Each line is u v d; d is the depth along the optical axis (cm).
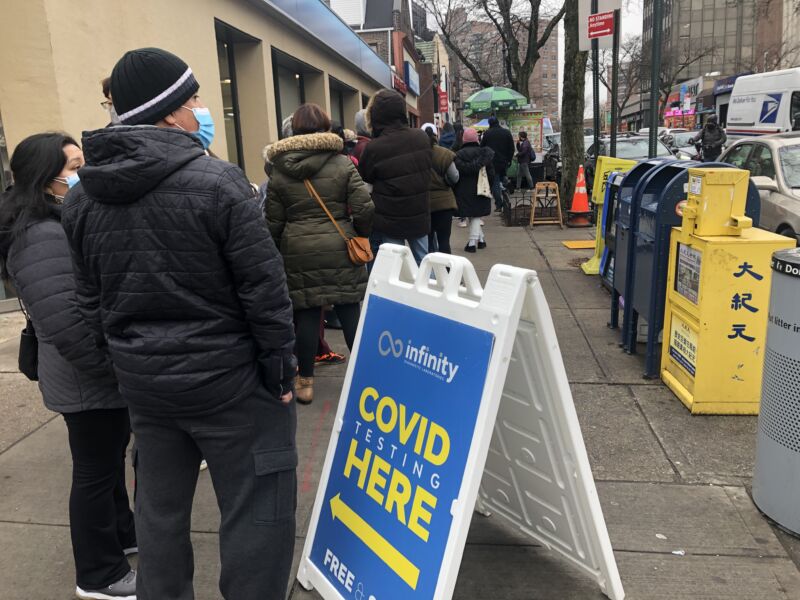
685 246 402
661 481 323
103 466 237
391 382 228
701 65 7531
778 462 279
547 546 253
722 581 251
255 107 1017
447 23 2738
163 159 170
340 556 229
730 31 7338
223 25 866
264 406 196
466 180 902
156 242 173
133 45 632
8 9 504
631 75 5594
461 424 197
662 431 374
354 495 230
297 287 411
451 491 195
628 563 263
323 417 411
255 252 178
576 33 1202
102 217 177
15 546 288
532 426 222
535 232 1118
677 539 277
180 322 181
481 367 195
